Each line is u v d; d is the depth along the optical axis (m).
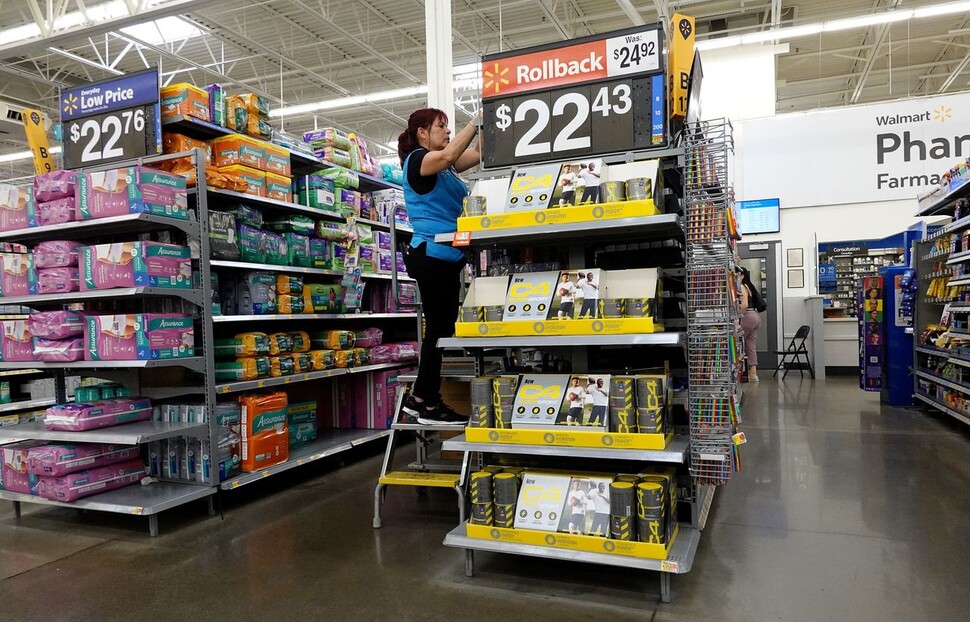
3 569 2.87
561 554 2.45
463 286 3.58
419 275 3.21
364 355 5.03
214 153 4.05
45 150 5.16
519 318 2.61
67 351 3.46
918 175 9.75
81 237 4.02
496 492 2.63
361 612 2.34
